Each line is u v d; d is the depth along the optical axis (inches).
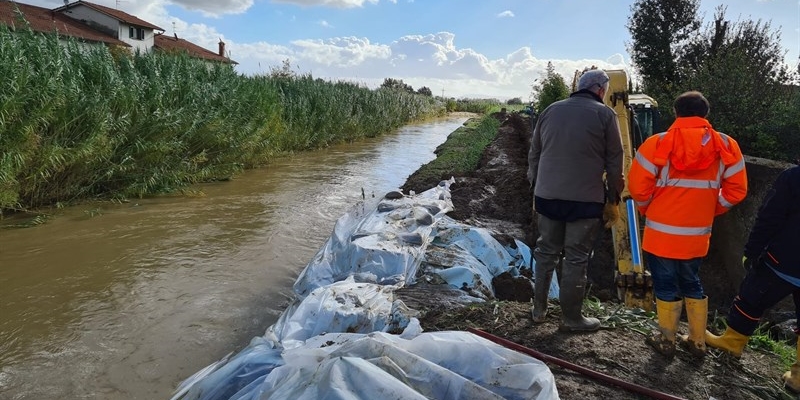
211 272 288.7
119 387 179.0
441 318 182.5
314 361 128.1
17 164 354.0
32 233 349.4
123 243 334.6
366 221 292.2
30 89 363.6
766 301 150.3
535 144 173.3
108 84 435.8
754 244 146.3
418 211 298.0
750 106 346.6
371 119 1122.7
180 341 211.8
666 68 571.8
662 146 149.0
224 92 586.6
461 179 458.6
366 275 228.5
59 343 207.0
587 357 156.5
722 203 151.9
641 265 214.1
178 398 147.3
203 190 512.4
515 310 187.6
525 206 369.7
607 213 172.7
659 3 577.3
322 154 824.9
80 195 439.2
